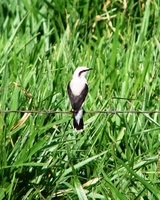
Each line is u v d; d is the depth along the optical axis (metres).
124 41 16.84
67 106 13.41
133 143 12.71
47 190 11.51
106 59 15.66
